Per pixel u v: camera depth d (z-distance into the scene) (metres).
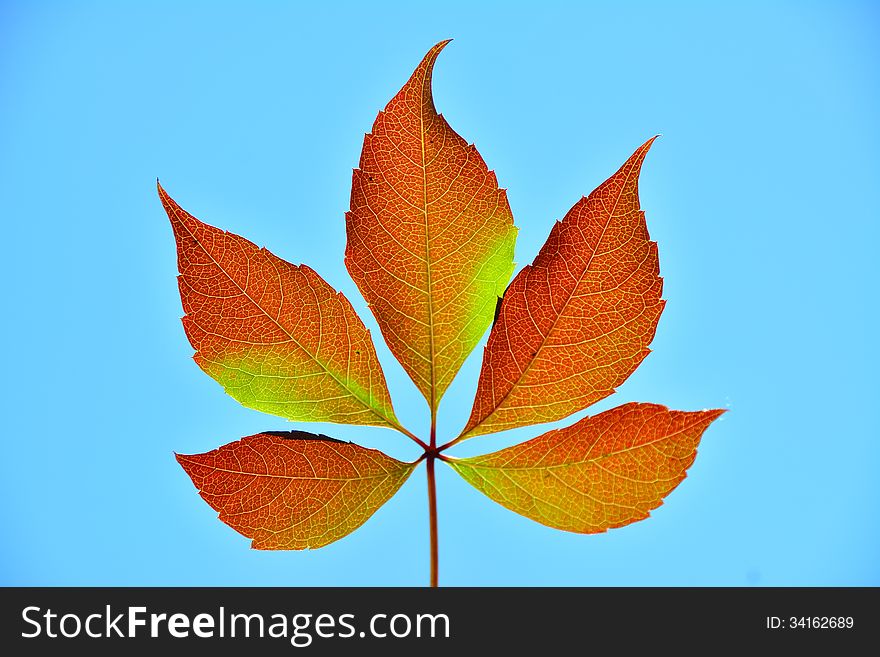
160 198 0.37
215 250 0.37
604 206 0.37
